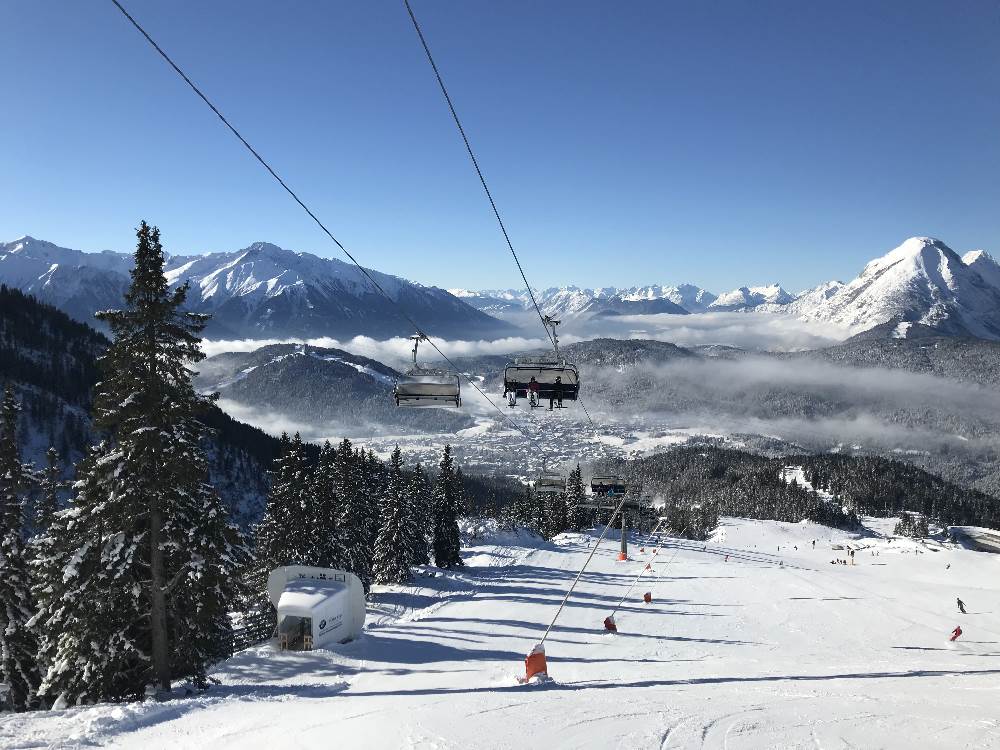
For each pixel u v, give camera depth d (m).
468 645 39.53
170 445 24.05
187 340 24.55
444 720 15.96
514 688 22.78
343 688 24.38
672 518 187.50
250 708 18.23
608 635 43.72
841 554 159.00
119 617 24.25
